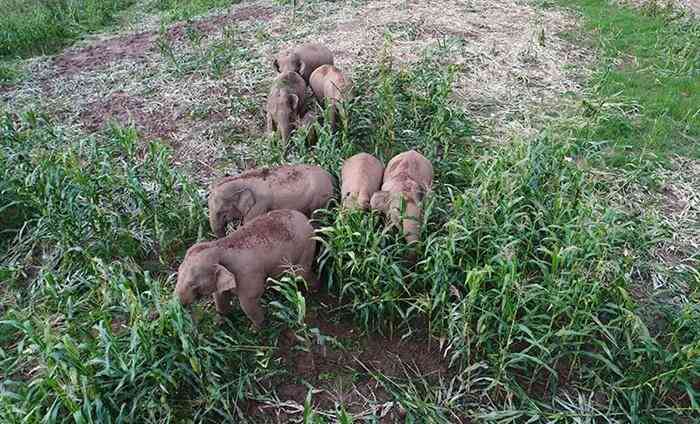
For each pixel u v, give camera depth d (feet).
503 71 31.04
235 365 16.08
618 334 15.87
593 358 15.72
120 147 25.12
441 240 16.69
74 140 26.03
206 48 34.78
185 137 26.35
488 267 14.53
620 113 26.81
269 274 16.85
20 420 13.39
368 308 16.57
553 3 40.75
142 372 14.10
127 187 21.29
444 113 24.25
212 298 17.99
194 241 20.27
